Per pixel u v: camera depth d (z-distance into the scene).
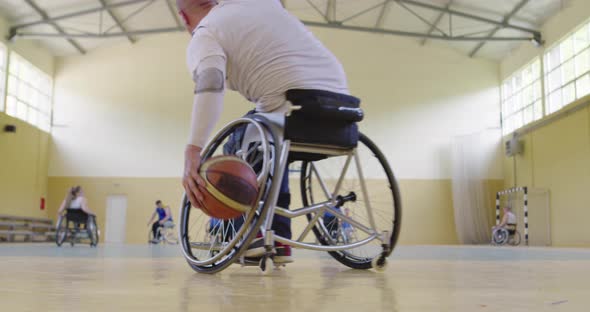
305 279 1.63
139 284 1.36
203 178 1.76
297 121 1.97
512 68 14.70
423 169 15.35
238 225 2.10
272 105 2.05
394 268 2.30
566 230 11.94
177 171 15.42
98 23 13.95
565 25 11.84
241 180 1.75
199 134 1.88
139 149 15.51
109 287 1.26
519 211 13.98
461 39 12.93
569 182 11.84
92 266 2.31
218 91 1.93
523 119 14.14
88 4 13.00
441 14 13.36
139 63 15.83
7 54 13.16
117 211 15.32
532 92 13.66
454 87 15.64
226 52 2.03
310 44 2.12
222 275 1.84
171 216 13.78
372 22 15.00
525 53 13.91
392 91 15.65
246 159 2.10
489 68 15.64
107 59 15.82
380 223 2.30
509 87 15.07
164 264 2.59
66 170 15.44
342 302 0.97
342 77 2.17
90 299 0.99
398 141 15.45
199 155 1.87
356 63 15.73
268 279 1.63
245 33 2.02
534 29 13.11
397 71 15.70
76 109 15.66
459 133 15.47
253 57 2.03
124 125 15.61
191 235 2.23
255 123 1.98
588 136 11.11
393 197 2.22
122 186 15.38
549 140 12.69
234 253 1.87
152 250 5.91
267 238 1.88
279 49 2.04
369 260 2.21
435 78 15.67
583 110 11.23
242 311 0.83
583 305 0.92
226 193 1.73
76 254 4.39
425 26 14.45
